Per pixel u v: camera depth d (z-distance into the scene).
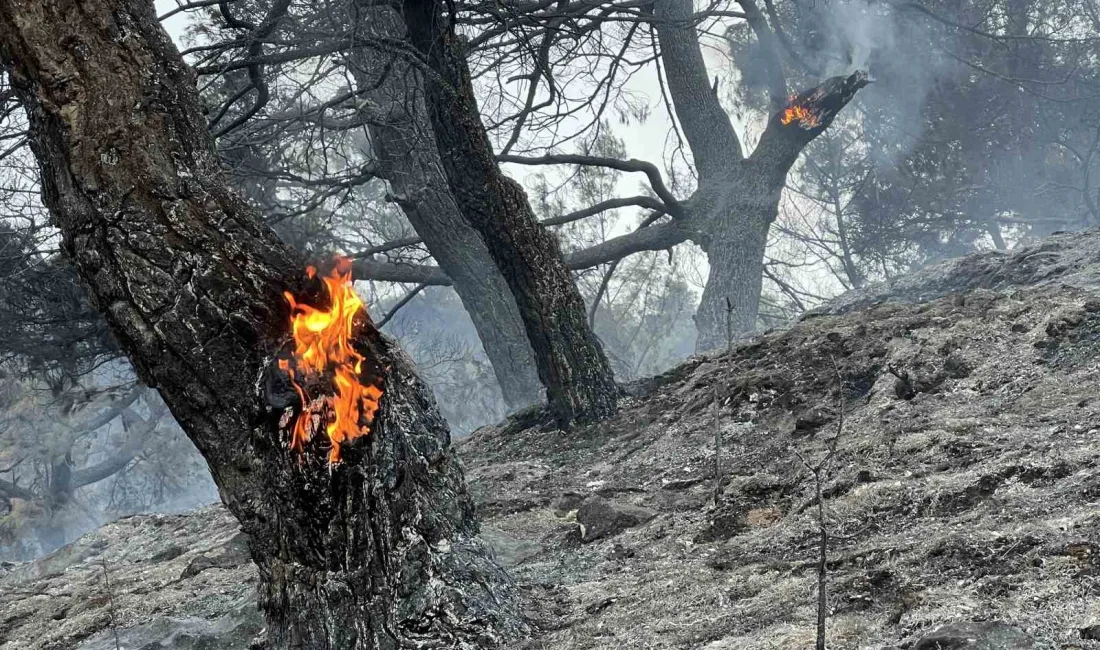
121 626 8.21
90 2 5.65
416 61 11.03
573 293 11.61
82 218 5.60
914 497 5.96
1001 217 26.88
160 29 5.91
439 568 5.50
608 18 14.97
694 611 5.37
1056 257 11.46
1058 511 5.11
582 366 11.54
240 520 5.62
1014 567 4.61
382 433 5.22
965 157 25.09
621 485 8.86
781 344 10.85
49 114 5.61
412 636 5.32
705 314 19.61
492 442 12.19
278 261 5.64
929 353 8.67
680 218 20.06
